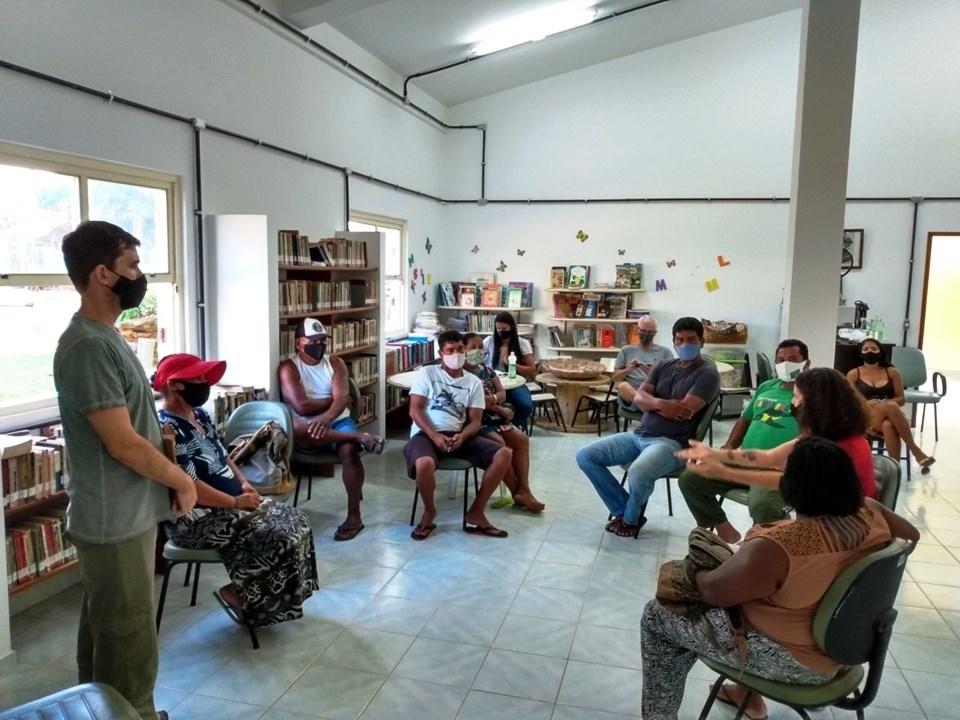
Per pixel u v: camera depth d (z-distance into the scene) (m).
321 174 5.34
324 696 2.29
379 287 5.42
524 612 2.88
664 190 7.57
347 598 2.98
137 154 3.50
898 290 7.23
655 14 6.55
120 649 1.82
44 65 2.96
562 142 7.76
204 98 3.98
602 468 3.82
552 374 6.33
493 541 3.64
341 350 4.97
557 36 6.58
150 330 3.76
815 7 4.76
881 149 7.12
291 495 4.30
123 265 1.77
